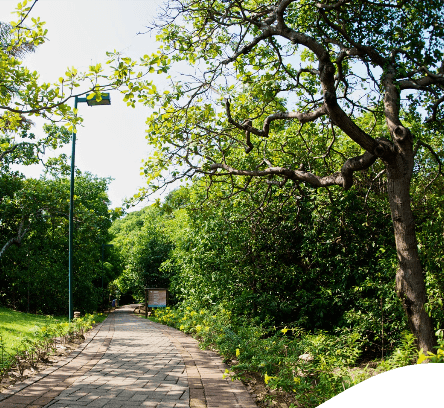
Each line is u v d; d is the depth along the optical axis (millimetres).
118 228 63438
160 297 24781
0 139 19078
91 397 4855
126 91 6848
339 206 10562
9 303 24719
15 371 6391
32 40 6965
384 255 9344
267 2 8258
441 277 6152
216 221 12320
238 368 5574
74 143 15234
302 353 6672
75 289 24453
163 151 7879
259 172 7516
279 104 8227
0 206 21047
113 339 10992
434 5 6566
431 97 7941
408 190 6090
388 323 8234
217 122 8266
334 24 7535
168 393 5031
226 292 12852
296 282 11977
